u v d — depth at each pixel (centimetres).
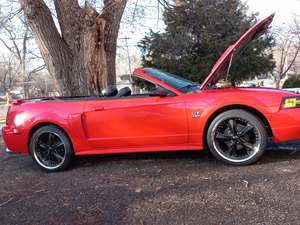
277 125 407
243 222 274
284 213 283
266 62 2355
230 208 301
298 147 491
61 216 317
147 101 442
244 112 414
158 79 452
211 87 465
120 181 404
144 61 2330
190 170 420
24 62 2573
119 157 522
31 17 802
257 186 346
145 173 425
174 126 434
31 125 481
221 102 416
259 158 425
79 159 533
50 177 453
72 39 831
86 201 348
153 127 439
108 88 504
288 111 405
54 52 825
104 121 454
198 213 297
